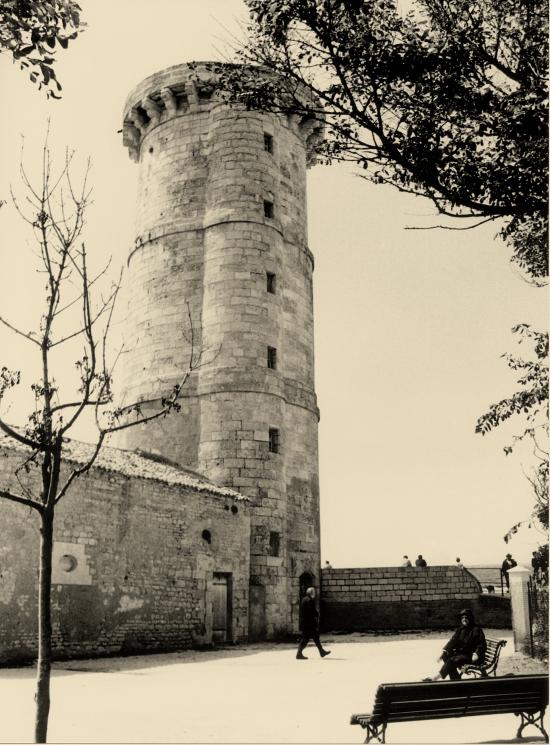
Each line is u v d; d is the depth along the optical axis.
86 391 9.23
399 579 33.00
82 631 20.66
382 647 24.22
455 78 10.83
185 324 34.06
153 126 38.41
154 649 22.98
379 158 11.09
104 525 21.95
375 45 10.85
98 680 15.60
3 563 18.78
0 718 10.91
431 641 26.31
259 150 35.75
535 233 13.25
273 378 32.91
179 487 25.33
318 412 36.59
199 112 37.00
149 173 37.97
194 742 9.17
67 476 20.98
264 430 31.84
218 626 27.08
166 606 23.83
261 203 35.06
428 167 10.77
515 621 18.88
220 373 32.22
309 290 37.69
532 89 10.66
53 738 9.42
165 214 36.22
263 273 34.06
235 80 11.80
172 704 12.31
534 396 14.27
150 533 23.70
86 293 9.58
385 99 11.01
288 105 11.85
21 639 18.95
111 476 22.50
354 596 32.97
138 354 35.06
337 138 11.30
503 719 11.09
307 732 9.90
